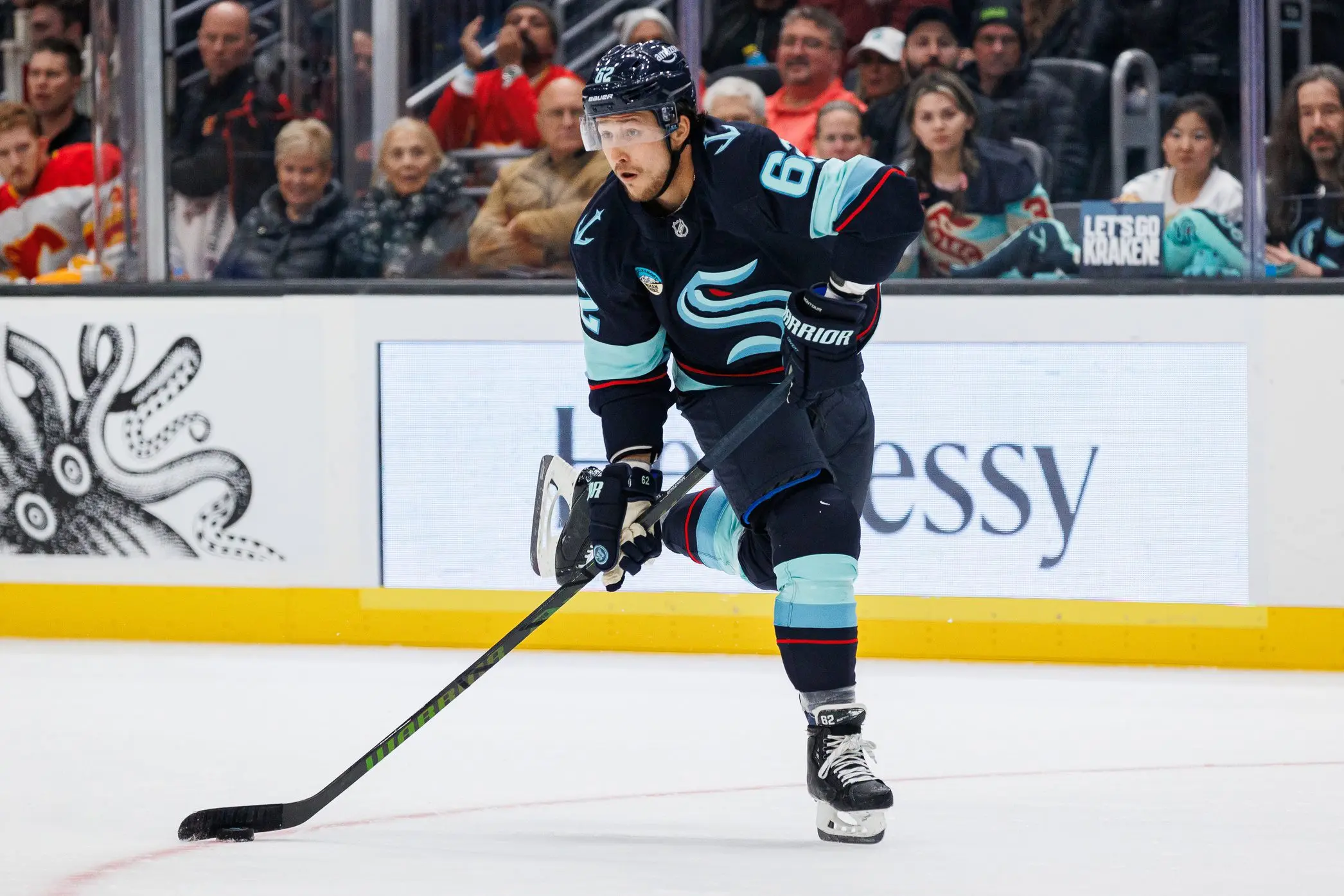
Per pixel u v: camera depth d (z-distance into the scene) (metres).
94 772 12.44
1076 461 17.70
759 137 9.81
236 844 9.88
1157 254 18.66
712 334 10.27
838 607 9.84
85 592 19.67
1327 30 18.36
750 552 10.73
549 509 11.05
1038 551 17.83
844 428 10.57
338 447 18.94
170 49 19.70
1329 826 10.38
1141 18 18.70
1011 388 17.77
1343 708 15.29
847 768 9.70
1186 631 17.62
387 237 19.91
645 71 9.41
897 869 9.10
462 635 18.83
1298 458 17.39
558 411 18.45
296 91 19.80
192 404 19.23
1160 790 11.66
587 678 17.02
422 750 13.31
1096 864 9.23
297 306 18.92
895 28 19.33
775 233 9.85
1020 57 18.95
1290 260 18.66
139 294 19.30
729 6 19.77
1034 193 18.95
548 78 19.67
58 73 20.89
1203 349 17.45
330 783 10.34
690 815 10.83
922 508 18.02
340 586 19.03
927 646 18.09
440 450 18.72
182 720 14.73
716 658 18.39
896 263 9.66
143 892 8.62
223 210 19.98
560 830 10.32
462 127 19.70
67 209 21.02
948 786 11.84
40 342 19.58
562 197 19.56
